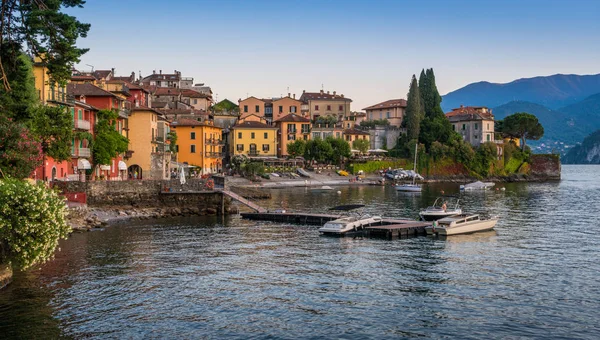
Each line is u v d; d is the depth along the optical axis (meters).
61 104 80.25
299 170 176.75
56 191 46.97
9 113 53.56
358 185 171.50
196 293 41.41
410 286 43.69
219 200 91.81
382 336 32.97
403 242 64.25
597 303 39.38
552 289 42.94
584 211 97.88
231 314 36.69
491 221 74.00
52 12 45.94
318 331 33.69
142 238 65.12
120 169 102.75
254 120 189.12
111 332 33.34
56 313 36.44
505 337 33.00
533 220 84.62
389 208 103.69
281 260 53.34
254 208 91.50
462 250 58.97
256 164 164.75
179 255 55.19
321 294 41.31
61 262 50.94
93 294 40.72
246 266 50.47
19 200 38.00
